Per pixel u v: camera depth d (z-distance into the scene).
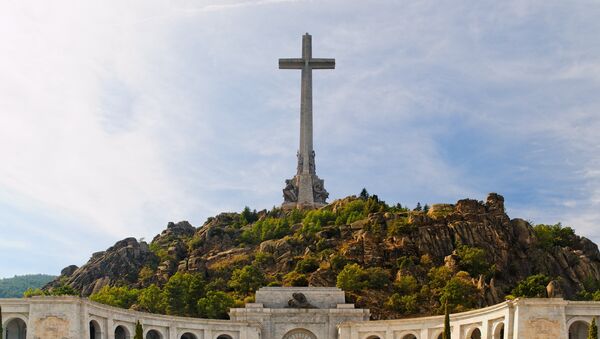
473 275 178.50
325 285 181.38
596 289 180.75
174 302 169.50
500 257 186.75
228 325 144.38
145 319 131.38
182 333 138.50
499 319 118.44
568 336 111.88
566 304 111.12
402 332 139.75
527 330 110.50
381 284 176.00
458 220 197.38
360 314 152.75
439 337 137.38
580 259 189.25
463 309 158.25
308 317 152.75
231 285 184.38
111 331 121.75
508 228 194.75
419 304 167.62
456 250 185.38
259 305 154.00
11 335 113.38
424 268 183.50
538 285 166.50
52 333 109.88
